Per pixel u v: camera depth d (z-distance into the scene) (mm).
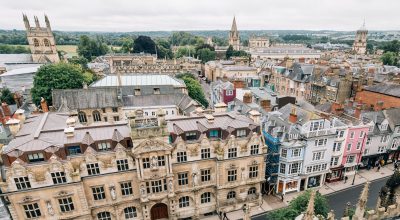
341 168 62844
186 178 47688
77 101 70438
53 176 38719
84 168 40375
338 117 66125
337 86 94812
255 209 53531
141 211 46625
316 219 25734
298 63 122312
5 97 92625
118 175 42750
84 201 41438
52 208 40062
